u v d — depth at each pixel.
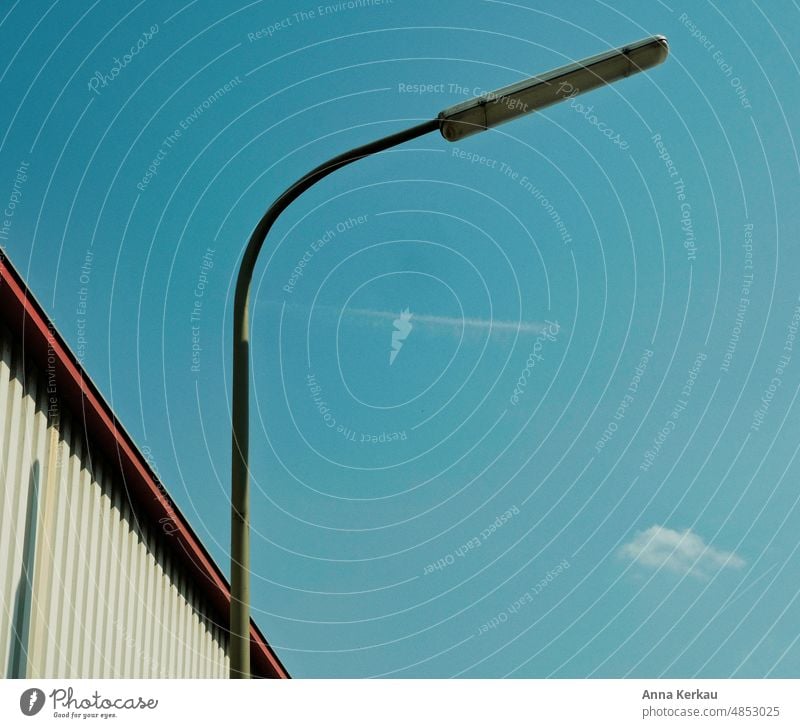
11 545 9.91
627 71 7.46
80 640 11.16
